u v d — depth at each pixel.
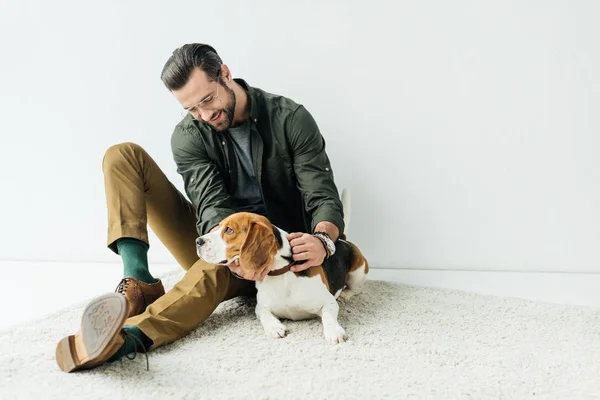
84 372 1.50
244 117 2.14
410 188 2.78
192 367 1.59
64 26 2.85
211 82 1.92
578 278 2.62
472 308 2.16
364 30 2.70
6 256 3.04
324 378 1.53
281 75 2.77
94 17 2.83
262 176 2.19
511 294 2.40
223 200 2.12
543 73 2.62
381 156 2.78
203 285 1.91
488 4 2.61
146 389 1.44
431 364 1.63
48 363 1.55
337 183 2.82
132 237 1.90
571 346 1.76
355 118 2.76
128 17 2.81
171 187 2.23
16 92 2.91
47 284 2.60
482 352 1.72
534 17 2.59
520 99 2.65
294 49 2.75
